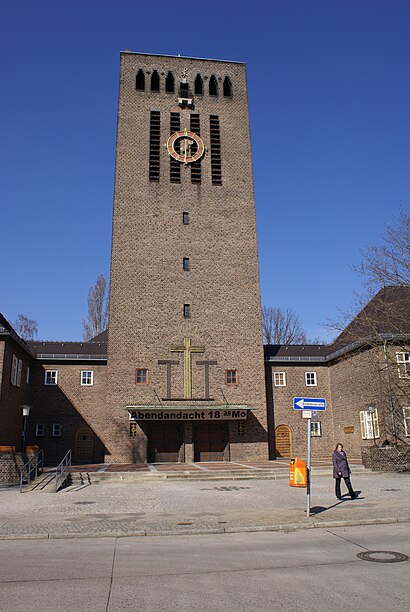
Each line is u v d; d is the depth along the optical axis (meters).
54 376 39.31
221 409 35.56
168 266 38.75
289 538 13.12
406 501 18.70
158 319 37.66
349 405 38.09
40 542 12.87
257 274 39.72
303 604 7.84
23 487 24.70
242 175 41.75
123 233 38.91
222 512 17.03
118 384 36.19
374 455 29.41
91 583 8.99
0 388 30.31
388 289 35.12
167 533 13.76
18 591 8.53
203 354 37.59
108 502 19.62
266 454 36.84
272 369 41.31
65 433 38.53
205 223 40.12
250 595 8.30
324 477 27.33
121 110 41.66
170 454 35.94
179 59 43.78
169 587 8.74
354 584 8.85
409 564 10.12
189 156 41.31
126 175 40.16
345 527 14.52
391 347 33.47
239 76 44.25
